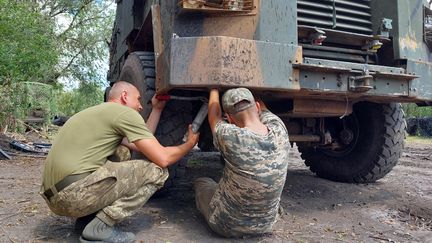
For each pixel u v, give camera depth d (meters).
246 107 2.54
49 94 11.30
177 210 3.32
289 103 3.46
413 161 7.66
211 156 7.14
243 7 2.90
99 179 2.44
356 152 4.59
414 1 3.61
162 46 3.16
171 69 2.68
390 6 3.48
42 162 6.34
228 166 2.48
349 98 3.42
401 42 3.46
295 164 6.48
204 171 5.45
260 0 2.90
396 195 4.19
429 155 8.86
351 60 3.45
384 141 4.35
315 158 4.99
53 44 9.40
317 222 3.21
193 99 3.05
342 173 4.73
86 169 2.47
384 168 4.46
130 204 2.56
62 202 2.45
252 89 2.81
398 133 4.39
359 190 4.35
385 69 3.24
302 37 3.24
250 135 2.43
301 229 3.00
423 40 3.67
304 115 3.64
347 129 4.60
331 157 4.84
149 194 2.64
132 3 4.30
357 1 3.51
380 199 4.01
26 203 3.53
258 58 2.75
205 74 2.65
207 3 2.87
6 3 7.42
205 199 2.94
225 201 2.57
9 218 3.06
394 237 2.91
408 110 19.41
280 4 2.94
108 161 2.57
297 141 4.22
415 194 4.28
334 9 3.33
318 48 3.28
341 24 3.38
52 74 13.51
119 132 2.59
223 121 2.63
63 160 2.46
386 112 4.35
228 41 2.67
